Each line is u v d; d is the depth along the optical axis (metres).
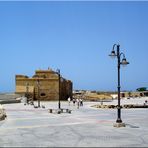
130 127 28.80
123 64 28.44
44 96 124.00
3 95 108.19
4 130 26.56
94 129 27.06
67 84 140.12
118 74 28.70
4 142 19.81
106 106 73.00
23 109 65.44
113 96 164.75
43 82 124.69
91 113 52.12
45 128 28.03
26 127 28.95
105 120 37.03
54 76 126.88
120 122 29.08
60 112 51.81
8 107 73.31
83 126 29.70
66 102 108.31
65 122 34.16
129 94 173.88
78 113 52.12
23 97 103.00
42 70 128.75
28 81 124.94
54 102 106.38
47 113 52.00
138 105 76.69
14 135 23.25
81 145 18.47
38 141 20.14
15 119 38.78
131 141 20.16
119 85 29.00
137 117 42.69
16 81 125.38
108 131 25.56
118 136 22.52
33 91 123.12
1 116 37.69
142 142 19.77
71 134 23.62
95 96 148.62
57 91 124.19
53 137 22.00
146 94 180.00
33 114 49.22
